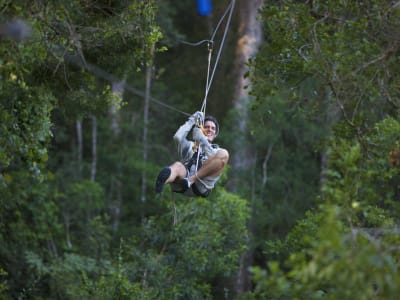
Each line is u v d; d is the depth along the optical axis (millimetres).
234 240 56125
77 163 79250
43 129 35312
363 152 31359
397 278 20375
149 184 78688
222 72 79938
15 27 24797
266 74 35781
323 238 20984
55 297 61875
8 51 29516
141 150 81812
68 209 71938
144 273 52750
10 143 33281
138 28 34562
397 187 41469
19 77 32969
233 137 72500
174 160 82562
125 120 84000
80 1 34281
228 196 55969
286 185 76062
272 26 33594
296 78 36188
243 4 72812
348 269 20156
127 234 75625
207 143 30531
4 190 50156
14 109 34094
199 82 84188
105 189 82250
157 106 85250
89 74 35688
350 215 24641
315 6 33625
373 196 29203
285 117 70938
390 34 32031
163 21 74125
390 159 30672
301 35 32688
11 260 63688
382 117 42875
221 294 67688
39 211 65625
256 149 76125
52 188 71750
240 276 69438
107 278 53750
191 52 86938
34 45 30781
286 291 21422
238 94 74875
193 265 53375
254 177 75062
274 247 42031
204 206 55062
